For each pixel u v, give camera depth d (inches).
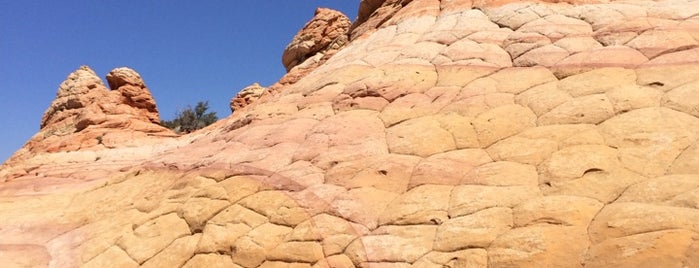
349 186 327.9
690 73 331.9
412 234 264.1
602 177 259.6
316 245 280.5
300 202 325.7
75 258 388.5
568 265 204.8
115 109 1130.7
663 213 209.5
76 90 1167.0
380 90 469.1
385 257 252.1
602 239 211.0
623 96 327.6
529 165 293.7
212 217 349.1
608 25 458.6
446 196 287.1
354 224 288.0
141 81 1247.5
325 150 391.5
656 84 331.9
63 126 1120.2
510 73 427.5
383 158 351.3
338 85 519.8
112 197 508.4
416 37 581.0
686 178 234.2
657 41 397.1
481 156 322.7
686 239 190.2
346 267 256.7
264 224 317.7
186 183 426.9
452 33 547.2
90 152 937.5
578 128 311.7
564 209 240.1
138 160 864.3
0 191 749.9
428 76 473.1
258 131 489.7
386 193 311.1
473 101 395.5
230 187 378.6
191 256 323.0
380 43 609.0
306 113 483.8
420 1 679.7
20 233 468.4
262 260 289.0
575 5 533.6
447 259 235.3
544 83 389.7
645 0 512.1
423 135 366.9
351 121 428.8
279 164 391.9
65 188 706.2
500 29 528.7
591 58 400.8
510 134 336.2
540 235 226.4
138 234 382.3
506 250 224.8
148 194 461.7
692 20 427.5
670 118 290.2
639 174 253.6
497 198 269.0
